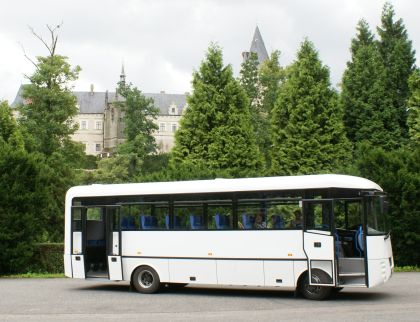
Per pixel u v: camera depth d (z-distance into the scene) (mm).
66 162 51250
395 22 56375
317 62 44281
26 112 52594
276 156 43219
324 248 17188
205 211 19281
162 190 20109
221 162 40656
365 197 17359
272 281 18000
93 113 168125
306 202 17656
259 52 145250
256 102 75562
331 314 14430
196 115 41875
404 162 28312
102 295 19625
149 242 20109
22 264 27875
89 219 21500
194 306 16562
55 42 54188
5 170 28469
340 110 43438
